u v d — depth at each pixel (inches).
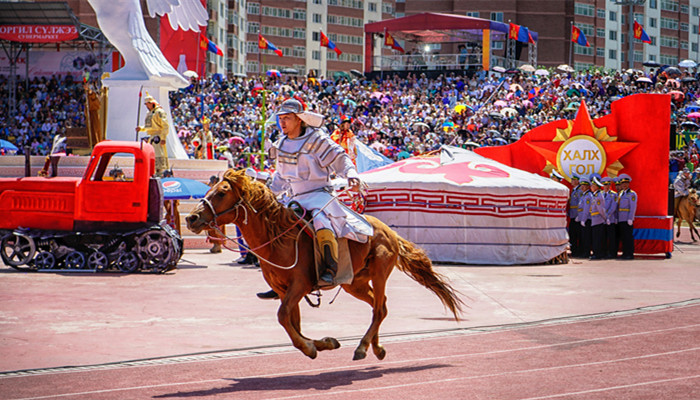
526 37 2827.3
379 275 365.1
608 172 978.1
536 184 877.8
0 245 715.4
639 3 2231.8
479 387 307.1
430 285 383.2
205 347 391.9
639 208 968.3
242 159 1497.3
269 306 529.0
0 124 2119.8
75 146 1122.0
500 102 1990.7
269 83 2271.2
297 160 357.1
